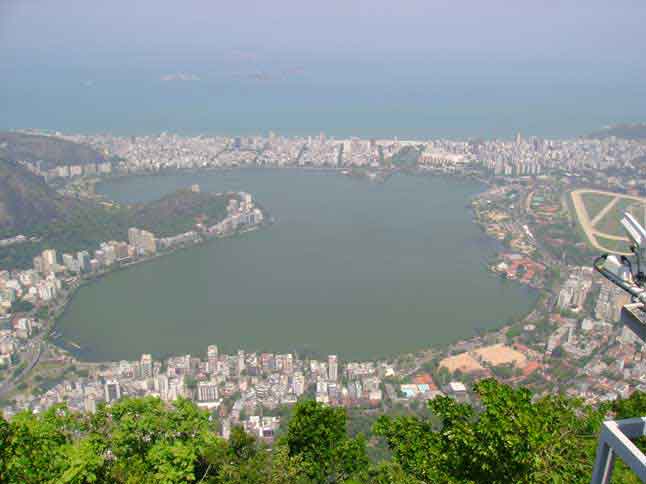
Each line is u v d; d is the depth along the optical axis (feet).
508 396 37.68
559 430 42.22
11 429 41.09
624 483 37.09
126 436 47.91
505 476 35.14
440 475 41.37
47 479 40.29
